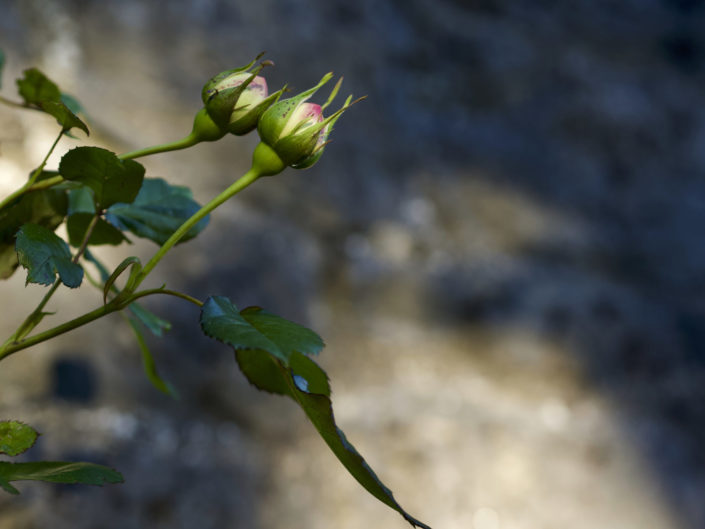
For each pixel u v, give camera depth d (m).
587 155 1.95
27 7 1.38
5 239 0.64
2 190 1.22
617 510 1.67
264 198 1.57
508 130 1.89
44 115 1.31
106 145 1.41
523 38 1.99
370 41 1.80
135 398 1.33
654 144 2.04
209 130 0.60
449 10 1.94
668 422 1.79
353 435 1.52
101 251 1.33
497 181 1.83
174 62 1.55
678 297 1.92
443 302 1.69
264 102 0.60
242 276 1.49
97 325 1.32
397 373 1.61
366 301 1.64
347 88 1.73
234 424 1.42
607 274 1.86
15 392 1.22
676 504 1.72
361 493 1.50
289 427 1.47
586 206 1.90
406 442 1.55
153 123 1.49
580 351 1.76
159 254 0.59
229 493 1.38
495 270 1.75
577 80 2.00
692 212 2.02
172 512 1.31
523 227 1.82
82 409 1.27
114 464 1.27
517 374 1.70
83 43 1.44
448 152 1.81
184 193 0.67
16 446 0.59
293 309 1.54
